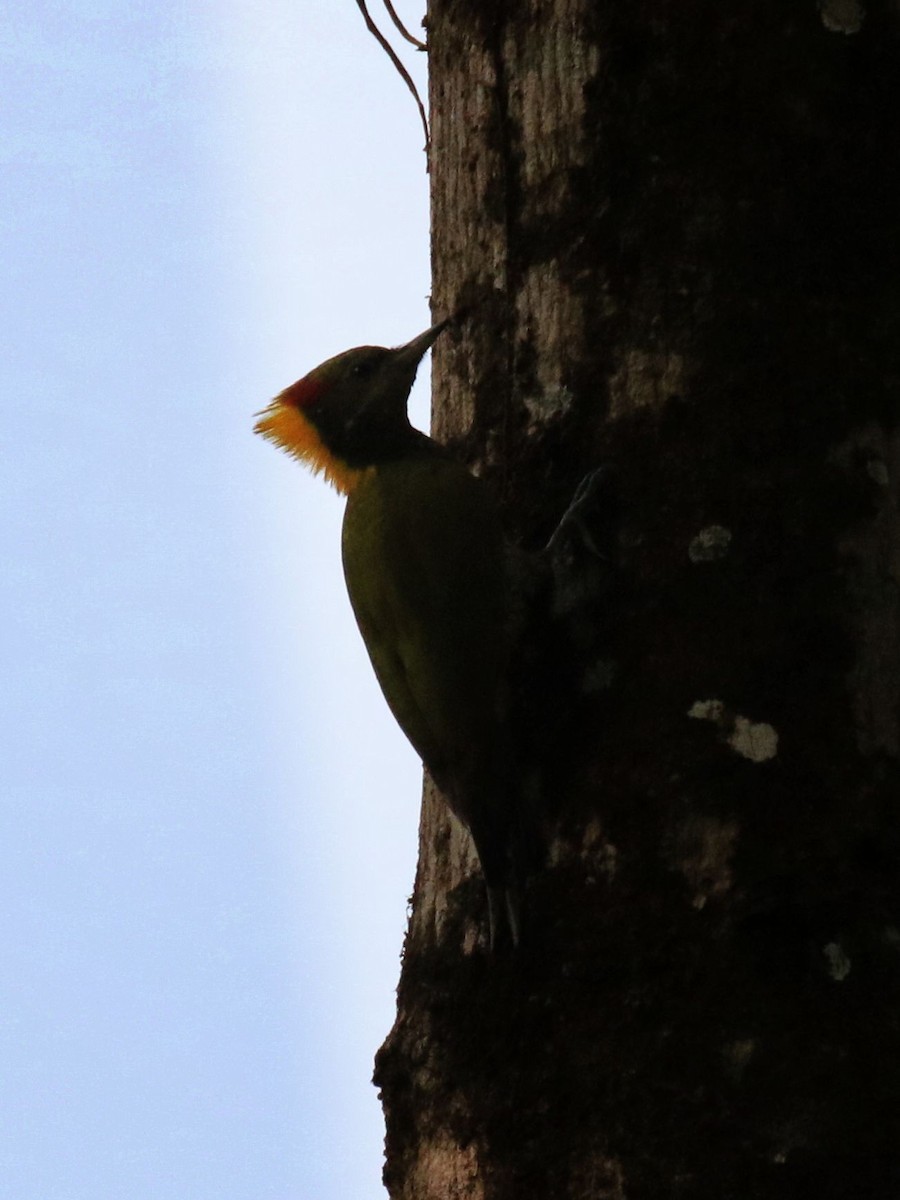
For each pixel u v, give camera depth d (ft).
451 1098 29.73
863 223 31.45
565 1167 27.68
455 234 35.53
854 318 30.96
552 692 30.86
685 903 28.19
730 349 30.81
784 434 30.25
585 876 29.32
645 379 31.45
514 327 33.71
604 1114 27.50
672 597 30.04
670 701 29.45
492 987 29.68
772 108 31.78
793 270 31.09
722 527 29.99
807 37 32.01
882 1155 26.08
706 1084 26.89
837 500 29.91
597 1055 27.96
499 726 32.04
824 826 28.07
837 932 27.50
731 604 29.55
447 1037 30.25
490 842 30.58
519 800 30.58
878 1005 27.09
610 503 31.19
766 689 28.94
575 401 32.30
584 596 30.91
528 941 29.37
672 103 32.27
